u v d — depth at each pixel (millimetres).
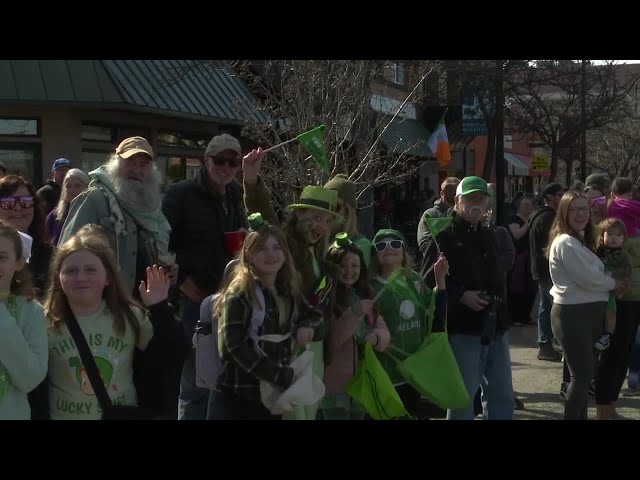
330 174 8984
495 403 6316
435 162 26672
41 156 14195
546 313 10133
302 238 4977
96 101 13312
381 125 10586
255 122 10078
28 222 5477
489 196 6102
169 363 4316
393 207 19469
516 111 25391
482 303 5930
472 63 17062
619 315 7344
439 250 6016
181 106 14664
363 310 5168
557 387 8828
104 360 4105
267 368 4277
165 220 5469
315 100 9641
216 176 5750
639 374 8641
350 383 5223
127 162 5312
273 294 4453
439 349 5555
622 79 30453
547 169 28297
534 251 10086
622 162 42000
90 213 5223
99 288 4102
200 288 5680
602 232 7258
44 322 4000
